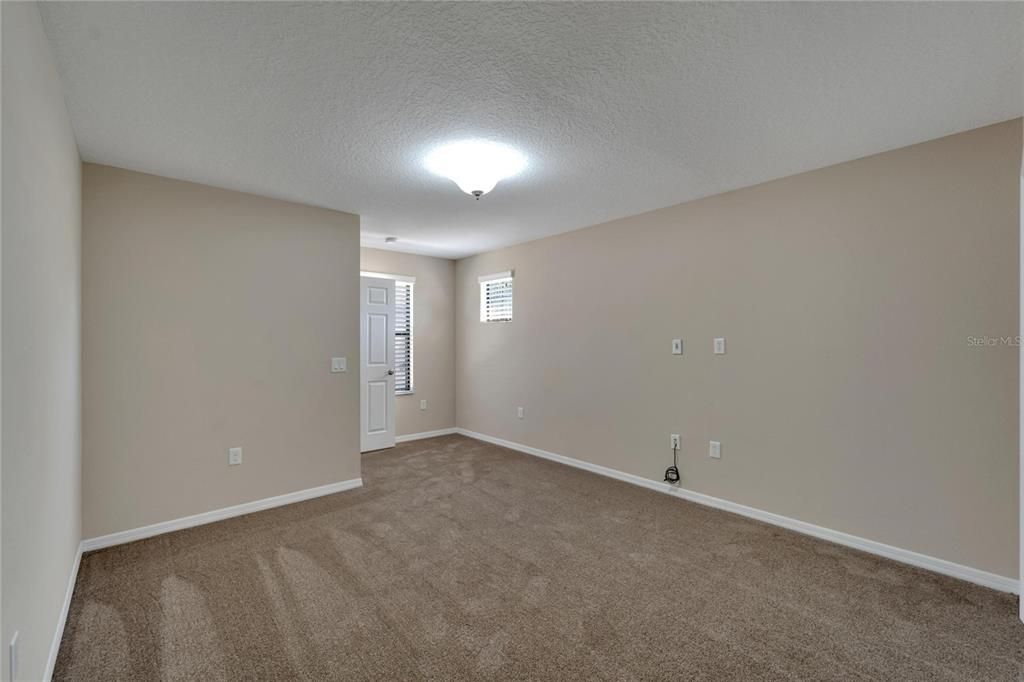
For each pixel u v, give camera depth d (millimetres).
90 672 1740
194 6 1485
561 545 2830
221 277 3266
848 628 2018
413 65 1830
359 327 3969
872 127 2379
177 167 2879
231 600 2217
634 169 2953
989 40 1678
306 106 2148
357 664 1789
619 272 4168
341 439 3855
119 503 2850
